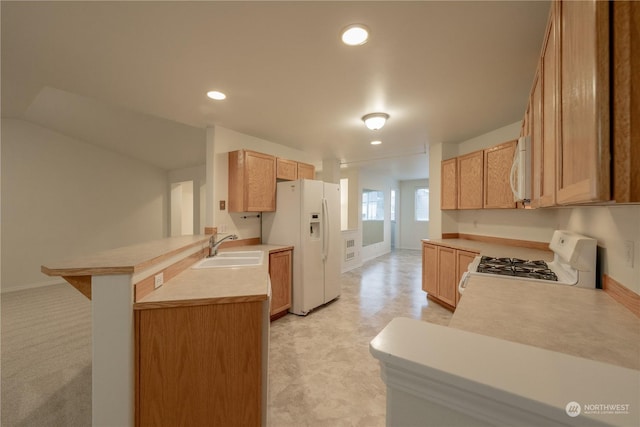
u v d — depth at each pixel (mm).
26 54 1814
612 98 514
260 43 1701
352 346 2559
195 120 3064
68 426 1581
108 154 5160
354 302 3791
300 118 3000
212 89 2311
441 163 3938
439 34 1611
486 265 1938
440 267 3520
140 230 5676
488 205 3098
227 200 3348
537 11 1419
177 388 1350
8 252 4062
